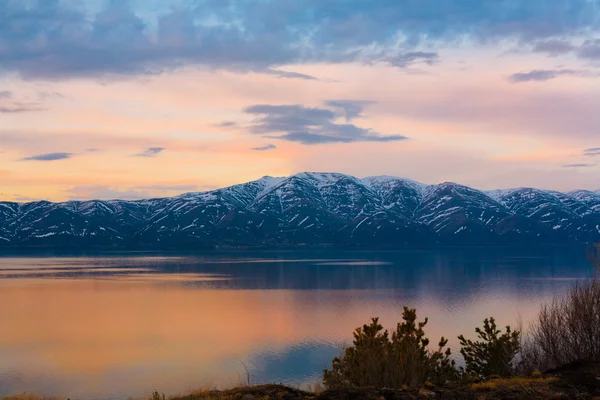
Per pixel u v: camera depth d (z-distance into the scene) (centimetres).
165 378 4666
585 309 1364
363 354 1176
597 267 1474
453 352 4462
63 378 4709
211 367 5150
